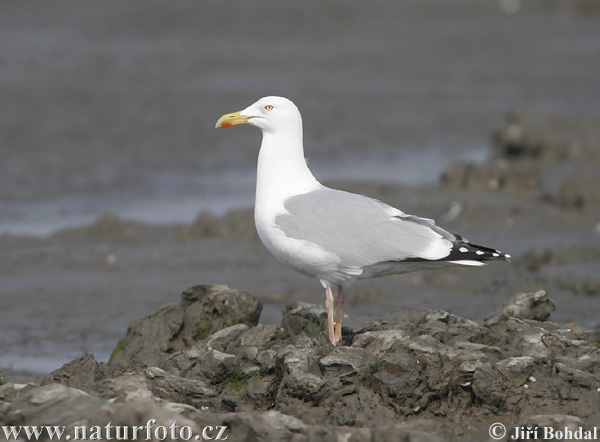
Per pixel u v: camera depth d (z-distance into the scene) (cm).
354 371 876
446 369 868
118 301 1493
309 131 2998
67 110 3091
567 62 4412
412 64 4275
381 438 780
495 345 965
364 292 1512
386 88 3728
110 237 1886
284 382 874
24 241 1858
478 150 2838
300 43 4703
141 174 2455
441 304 1456
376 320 1050
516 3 6178
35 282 1596
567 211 2016
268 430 785
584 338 986
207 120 3045
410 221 955
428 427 830
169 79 3678
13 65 3794
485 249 934
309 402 862
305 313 1076
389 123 3152
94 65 3881
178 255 1753
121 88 3472
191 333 1087
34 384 842
